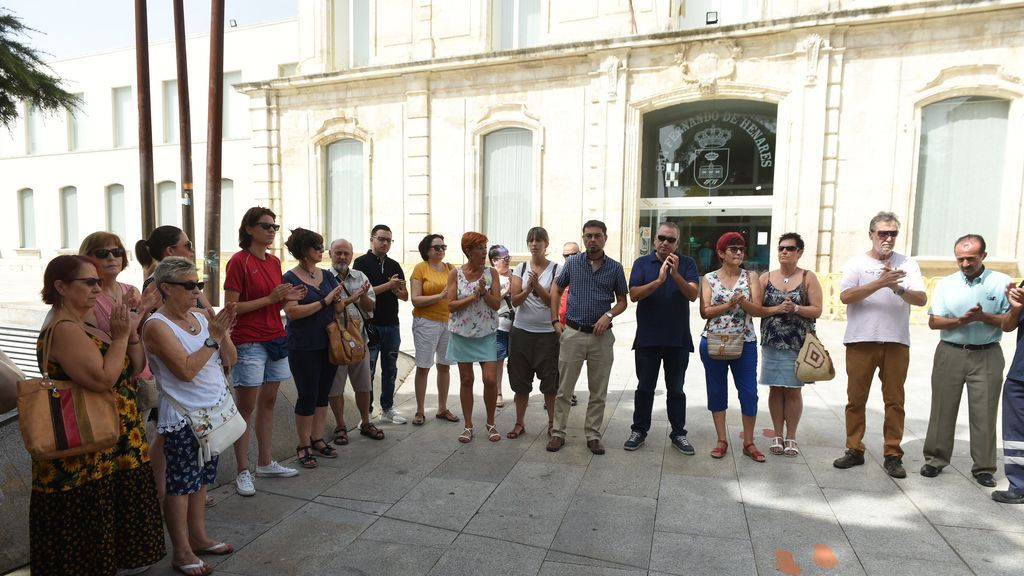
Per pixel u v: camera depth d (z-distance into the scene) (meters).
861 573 2.96
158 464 3.30
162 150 21.33
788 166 12.46
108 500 2.65
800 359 4.38
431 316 5.46
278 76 19.69
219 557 3.13
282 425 4.80
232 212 20.33
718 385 4.61
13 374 2.55
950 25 11.31
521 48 13.99
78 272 2.53
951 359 4.07
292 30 19.38
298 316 4.25
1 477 3.09
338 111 16.34
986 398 3.98
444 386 5.65
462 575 2.96
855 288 4.23
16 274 23.30
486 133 15.08
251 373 3.92
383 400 5.59
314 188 16.80
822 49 11.95
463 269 5.08
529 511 3.67
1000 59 11.09
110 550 2.66
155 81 21.36
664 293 4.64
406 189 15.76
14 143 24.42
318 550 3.20
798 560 3.09
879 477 4.19
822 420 5.57
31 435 2.39
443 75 15.13
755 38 12.43
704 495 3.90
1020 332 3.84
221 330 3.05
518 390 5.07
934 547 3.21
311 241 4.43
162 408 2.97
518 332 5.05
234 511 3.66
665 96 13.20
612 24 13.60
